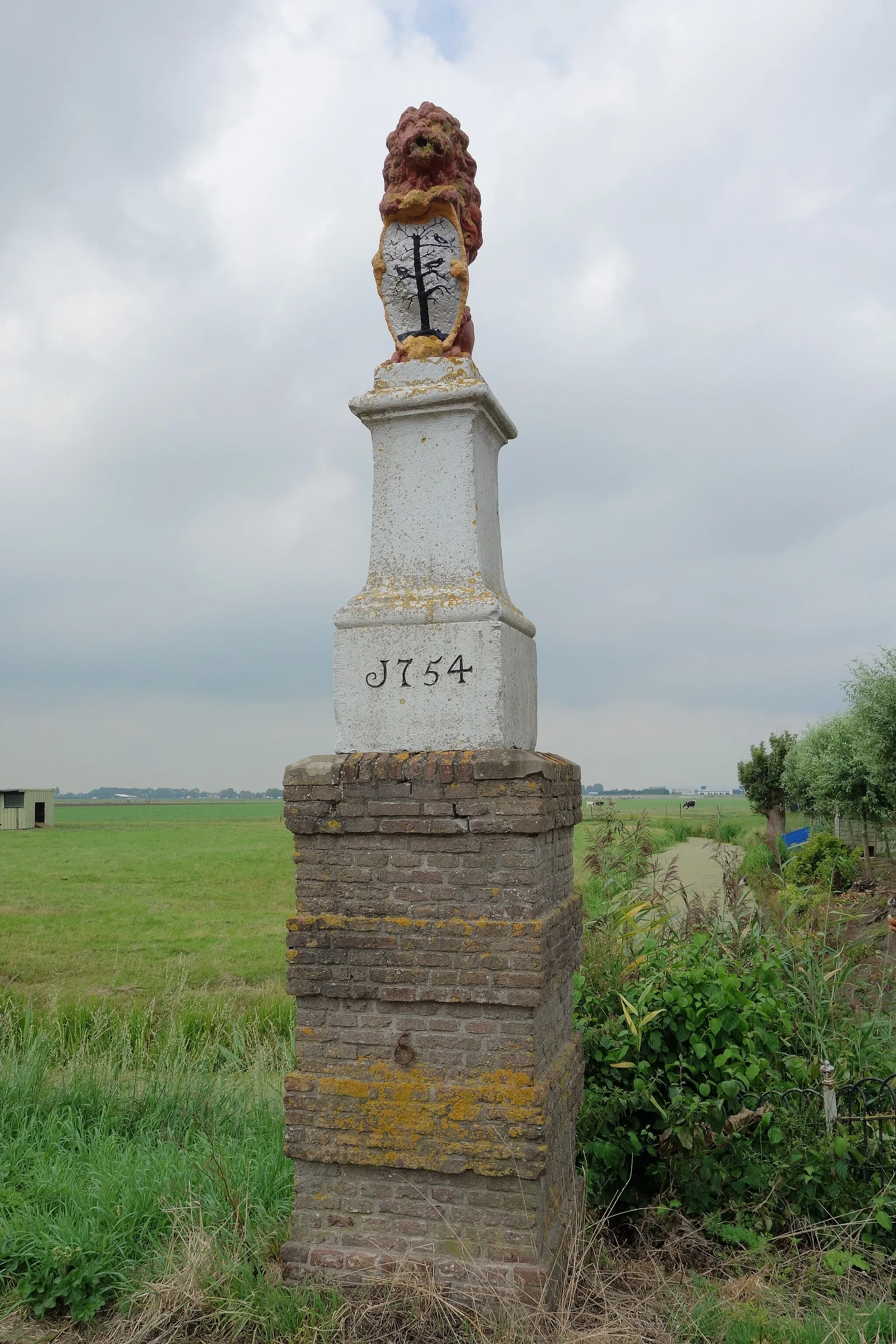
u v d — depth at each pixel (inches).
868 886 718.5
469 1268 165.5
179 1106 278.1
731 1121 215.6
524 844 172.2
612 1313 167.3
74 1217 196.9
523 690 205.3
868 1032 261.1
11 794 2463.1
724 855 449.7
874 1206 192.1
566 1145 192.4
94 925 901.2
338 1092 175.8
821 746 1109.7
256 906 1063.6
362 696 190.9
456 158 209.8
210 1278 172.9
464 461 196.5
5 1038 365.4
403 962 175.3
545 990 173.2
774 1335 160.1
